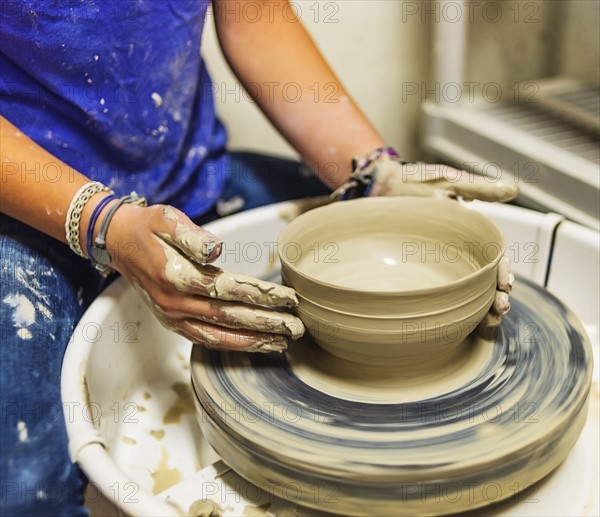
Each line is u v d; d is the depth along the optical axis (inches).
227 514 27.8
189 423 35.2
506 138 51.4
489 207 43.2
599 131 49.5
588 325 40.1
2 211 35.4
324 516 27.2
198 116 47.3
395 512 25.1
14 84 37.5
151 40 39.3
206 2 42.1
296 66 44.8
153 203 45.2
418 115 68.1
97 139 40.5
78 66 37.3
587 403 28.8
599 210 43.2
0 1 34.4
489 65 59.6
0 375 29.8
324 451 25.5
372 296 26.3
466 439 25.7
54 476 27.5
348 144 42.6
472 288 27.3
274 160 53.6
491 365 30.2
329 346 29.4
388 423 27.0
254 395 29.1
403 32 63.6
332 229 35.4
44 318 33.9
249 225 44.4
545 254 41.7
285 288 28.7
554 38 55.1
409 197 35.3
